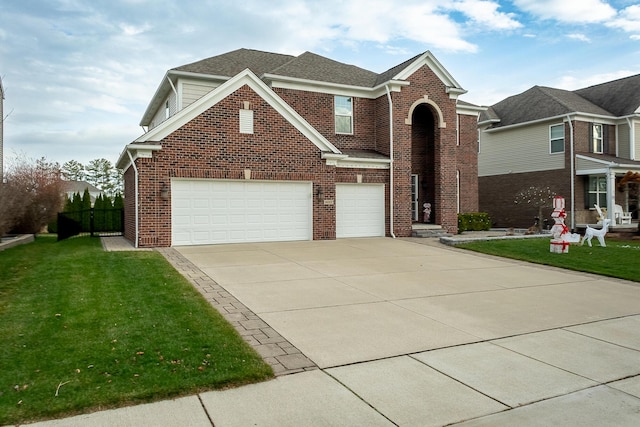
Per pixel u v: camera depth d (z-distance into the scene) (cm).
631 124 2562
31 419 369
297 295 818
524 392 445
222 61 1966
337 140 1936
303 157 1619
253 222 1545
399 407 408
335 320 673
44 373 447
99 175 7019
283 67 1930
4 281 861
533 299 845
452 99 2000
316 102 1903
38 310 662
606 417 398
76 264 1027
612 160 2398
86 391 412
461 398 429
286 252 1324
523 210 2753
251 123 1524
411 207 1983
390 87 1869
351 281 951
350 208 1788
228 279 938
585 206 2492
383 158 1836
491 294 875
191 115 1433
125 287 811
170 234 1410
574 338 621
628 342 608
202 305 707
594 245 1627
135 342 536
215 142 1467
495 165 2944
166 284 841
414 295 846
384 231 1848
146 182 1374
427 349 561
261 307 733
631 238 1948
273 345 562
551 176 2598
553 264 1242
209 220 1472
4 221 1501
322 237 1662
